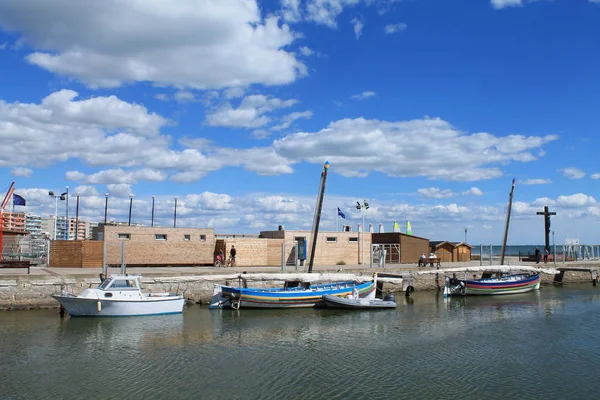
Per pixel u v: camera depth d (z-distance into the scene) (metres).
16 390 19.42
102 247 46.75
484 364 23.52
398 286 50.78
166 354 24.55
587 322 34.44
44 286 34.97
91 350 25.02
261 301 37.03
